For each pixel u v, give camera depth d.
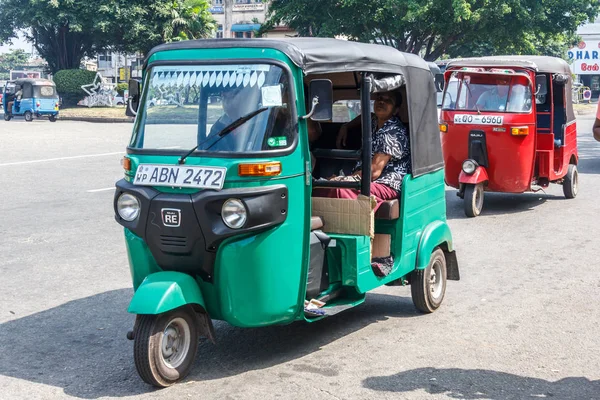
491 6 32.22
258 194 4.73
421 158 6.41
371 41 34.94
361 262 5.64
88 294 7.27
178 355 5.02
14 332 6.15
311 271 5.37
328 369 5.25
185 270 4.90
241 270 4.80
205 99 5.07
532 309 6.82
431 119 6.69
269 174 4.78
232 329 6.18
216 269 4.82
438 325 6.33
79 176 15.27
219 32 61.03
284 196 4.88
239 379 5.06
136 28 41.81
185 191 4.80
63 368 5.33
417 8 31.62
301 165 5.02
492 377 5.12
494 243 9.80
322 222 5.64
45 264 8.38
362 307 6.91
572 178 13.39
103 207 11.80
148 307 4.60
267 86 4.96
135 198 4.97
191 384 4.97
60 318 6.52
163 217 4.82
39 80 38.53
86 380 5.09
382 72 5.83
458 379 5.07
